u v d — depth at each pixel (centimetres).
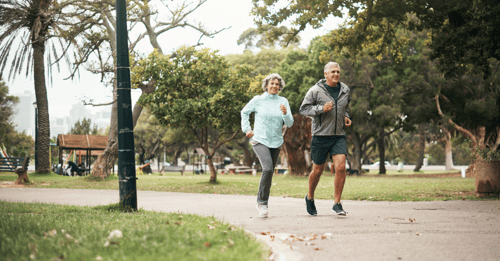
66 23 1914
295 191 1148
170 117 1459
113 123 1886
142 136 4847
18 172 1538
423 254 342
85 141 2934
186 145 5403
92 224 452
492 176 886
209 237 362
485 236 421
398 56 1509
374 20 1344
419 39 2553
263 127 582
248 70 1545
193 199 918
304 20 1297
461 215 583
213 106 1422
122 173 622
